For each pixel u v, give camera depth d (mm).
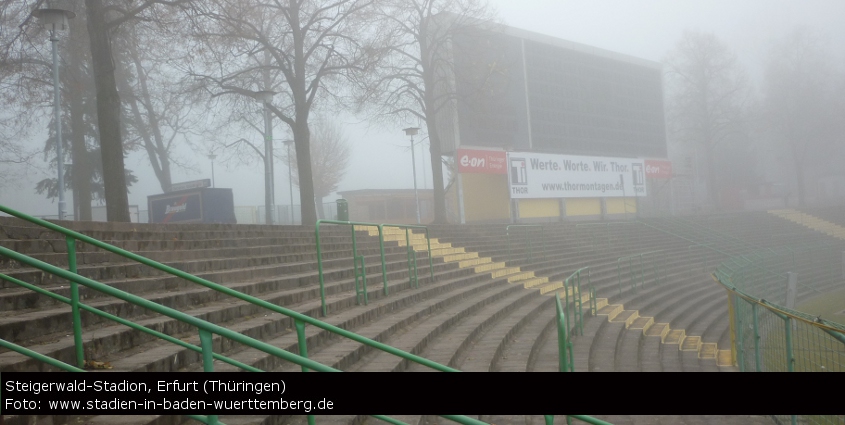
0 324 4340
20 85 19594
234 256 10125
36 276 5957
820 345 6852
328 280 10578
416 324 9156
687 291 22672
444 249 17578
